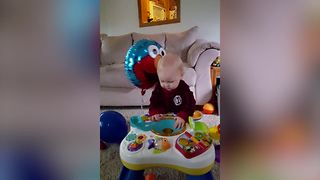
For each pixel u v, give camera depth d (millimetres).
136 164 713
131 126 843
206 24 1441
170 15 1661
